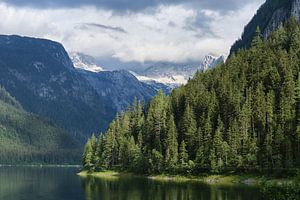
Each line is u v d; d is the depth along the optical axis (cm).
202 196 13388
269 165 18375
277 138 18825
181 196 13550
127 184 18588
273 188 5450
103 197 14088
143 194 14450
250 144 19575
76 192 16212
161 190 15588
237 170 19500
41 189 17712
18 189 17775
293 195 5091
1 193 16325
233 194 13775
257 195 13400
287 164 17750
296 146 18488
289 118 19825
